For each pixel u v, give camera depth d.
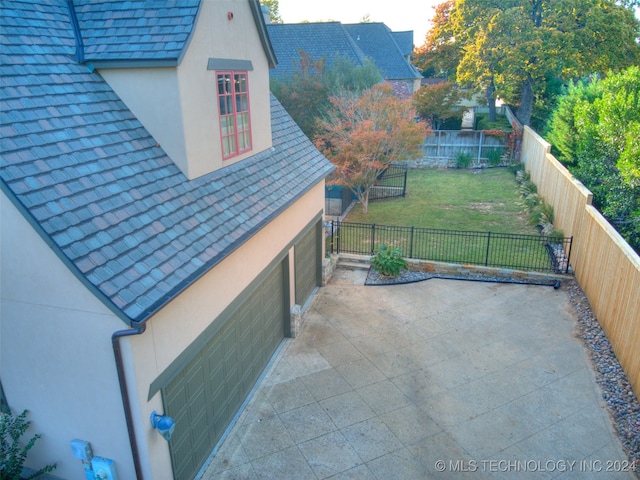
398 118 18.95
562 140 20.52
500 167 28.14
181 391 6.71
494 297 12.90
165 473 6.38
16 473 6.08
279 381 9.51
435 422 8.38
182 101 7.25
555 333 11.11
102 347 5.61
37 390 6.19
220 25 8.20
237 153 9.25
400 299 12.88
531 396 9.01
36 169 5.41
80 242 5.29
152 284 5.67
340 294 13.24
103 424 6.03
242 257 8.16
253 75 9.64
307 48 29.95
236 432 8.16
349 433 8.12
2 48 6.23
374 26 36.88
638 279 8.91
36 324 5.80
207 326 7.11
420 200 21.80
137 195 6.46
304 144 13.13
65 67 6.93
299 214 11.27
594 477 7.21
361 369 9.88
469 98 31.20
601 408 8.66
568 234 15.05
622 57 27.45
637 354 8.76
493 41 27.70
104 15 7.67
